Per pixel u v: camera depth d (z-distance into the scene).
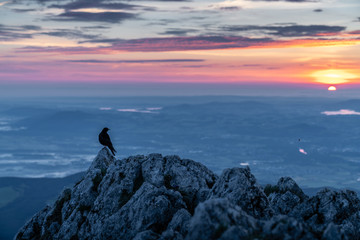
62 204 25.20
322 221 20.00
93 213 21.92
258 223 13.73
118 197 22.06
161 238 16.22
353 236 19.02
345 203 20.27
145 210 19.34
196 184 23.02
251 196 18.66
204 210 13.46
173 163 24.31
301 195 22.50
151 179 22.97
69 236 21.83
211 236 12.79
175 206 19.92
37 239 24.12
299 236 12.66
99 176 24.91
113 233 19.56
